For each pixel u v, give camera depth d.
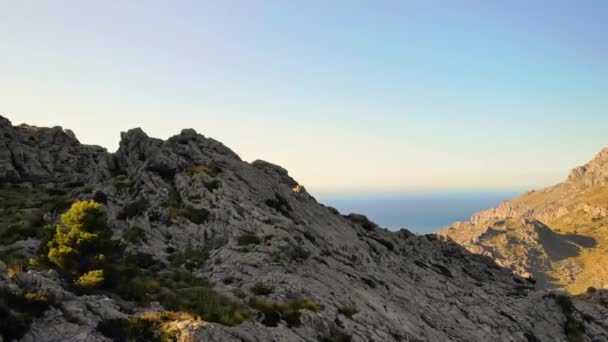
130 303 27.92
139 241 41.31
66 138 85.88
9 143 74.25
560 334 57.97
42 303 23.59
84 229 32.12
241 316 27.97
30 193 60.88
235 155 67.31
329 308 33.72
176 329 24.11
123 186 52.25
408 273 58.88
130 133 63.78
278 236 43.56
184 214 45.22
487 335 48.50
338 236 57.97
